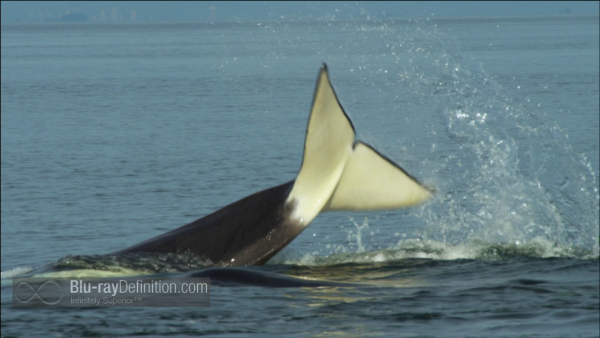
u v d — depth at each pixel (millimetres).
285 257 43875
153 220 63969
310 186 40188
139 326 30453
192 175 83125
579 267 41750
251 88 180625
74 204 70312
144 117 136375
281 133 112562
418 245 46688
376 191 40188
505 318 32156
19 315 31859
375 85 138500
